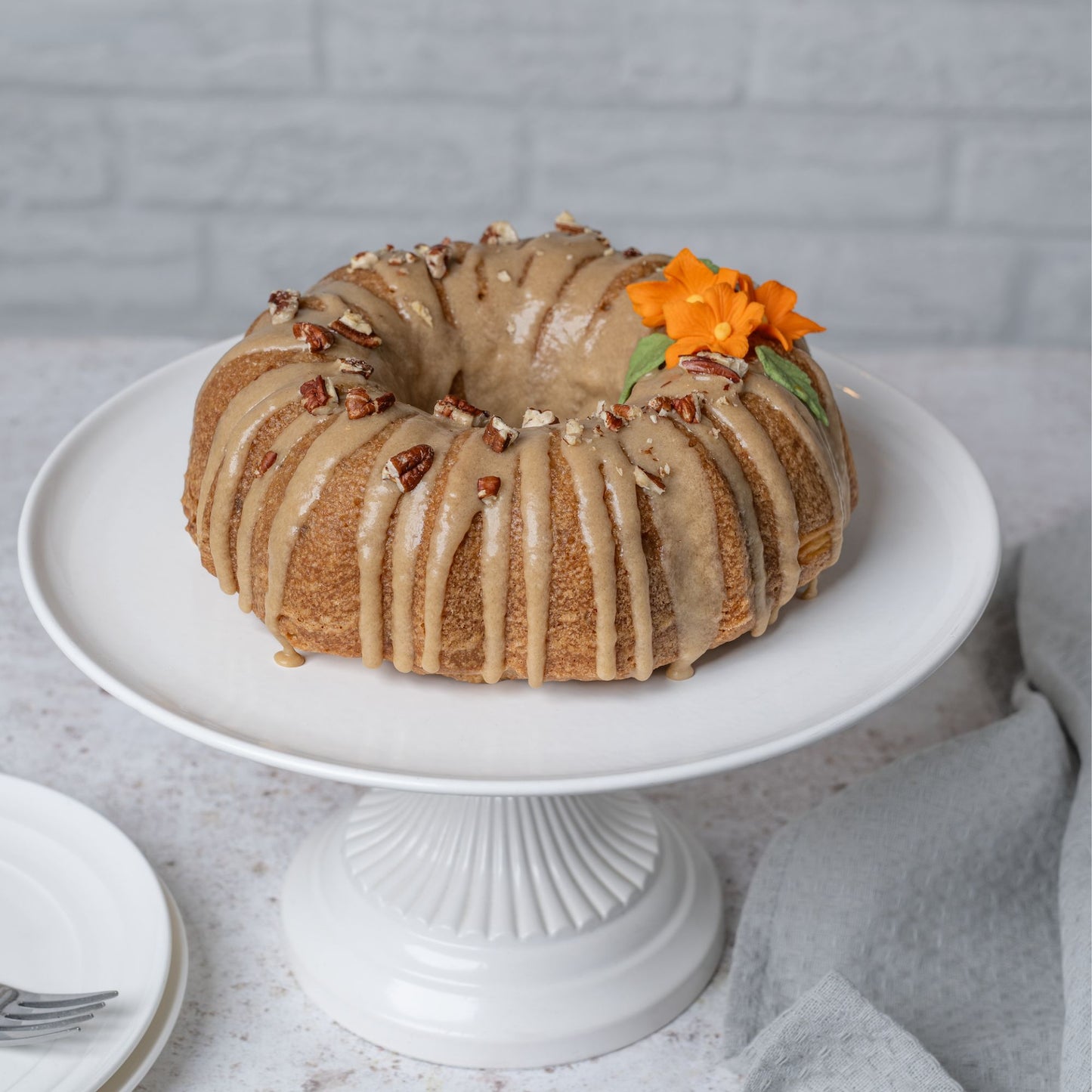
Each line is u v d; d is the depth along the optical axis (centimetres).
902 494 102
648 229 159
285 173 156
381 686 92
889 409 106
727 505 92
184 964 97
